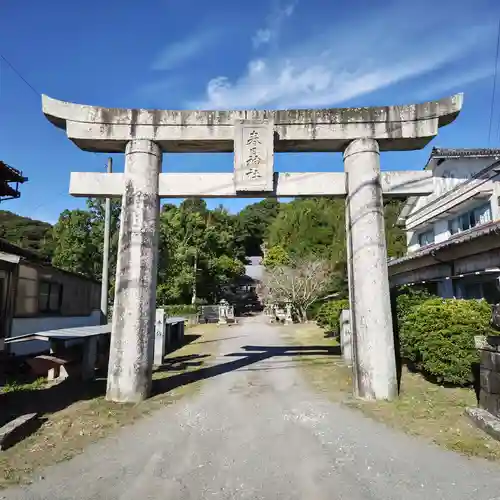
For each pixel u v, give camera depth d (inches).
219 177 325.1
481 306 309.6
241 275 1806.1
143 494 151.3
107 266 647.8
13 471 171.2
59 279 588.1
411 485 156.2
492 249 423.8
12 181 519.5
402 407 259.1
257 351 539.8
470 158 746.8
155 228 319.0
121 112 324.8
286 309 1127.6
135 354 294.8
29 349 488.7
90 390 325.7
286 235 1530.5
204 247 1488.7
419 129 319.3
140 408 271.7
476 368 276.4
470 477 161.6
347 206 322.3
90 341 376.5
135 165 318.0
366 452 190.4
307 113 326.6
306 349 546.9
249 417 252.1
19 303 478.0
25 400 293.4
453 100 317.4
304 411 262.2
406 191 317.1
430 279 590.6
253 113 328.5
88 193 318.3
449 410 244.7
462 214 693.3
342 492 151.2
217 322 1164.5
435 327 296.4
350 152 323.0
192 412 263.3
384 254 303.7
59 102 320.8
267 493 150.9
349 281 315.3
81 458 186.5
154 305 312.5
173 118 326.0
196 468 174.7
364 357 290.4
